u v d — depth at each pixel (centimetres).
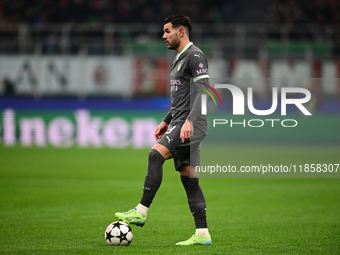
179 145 1423
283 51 6831
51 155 5297
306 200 2680
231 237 1647
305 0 8569
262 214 2203
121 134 6588
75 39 7150
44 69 6669
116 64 6656
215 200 2678
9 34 7081
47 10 8425
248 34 7312
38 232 1712
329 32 7250
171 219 2052
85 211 2247
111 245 1459
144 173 3931
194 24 8412
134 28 7662
